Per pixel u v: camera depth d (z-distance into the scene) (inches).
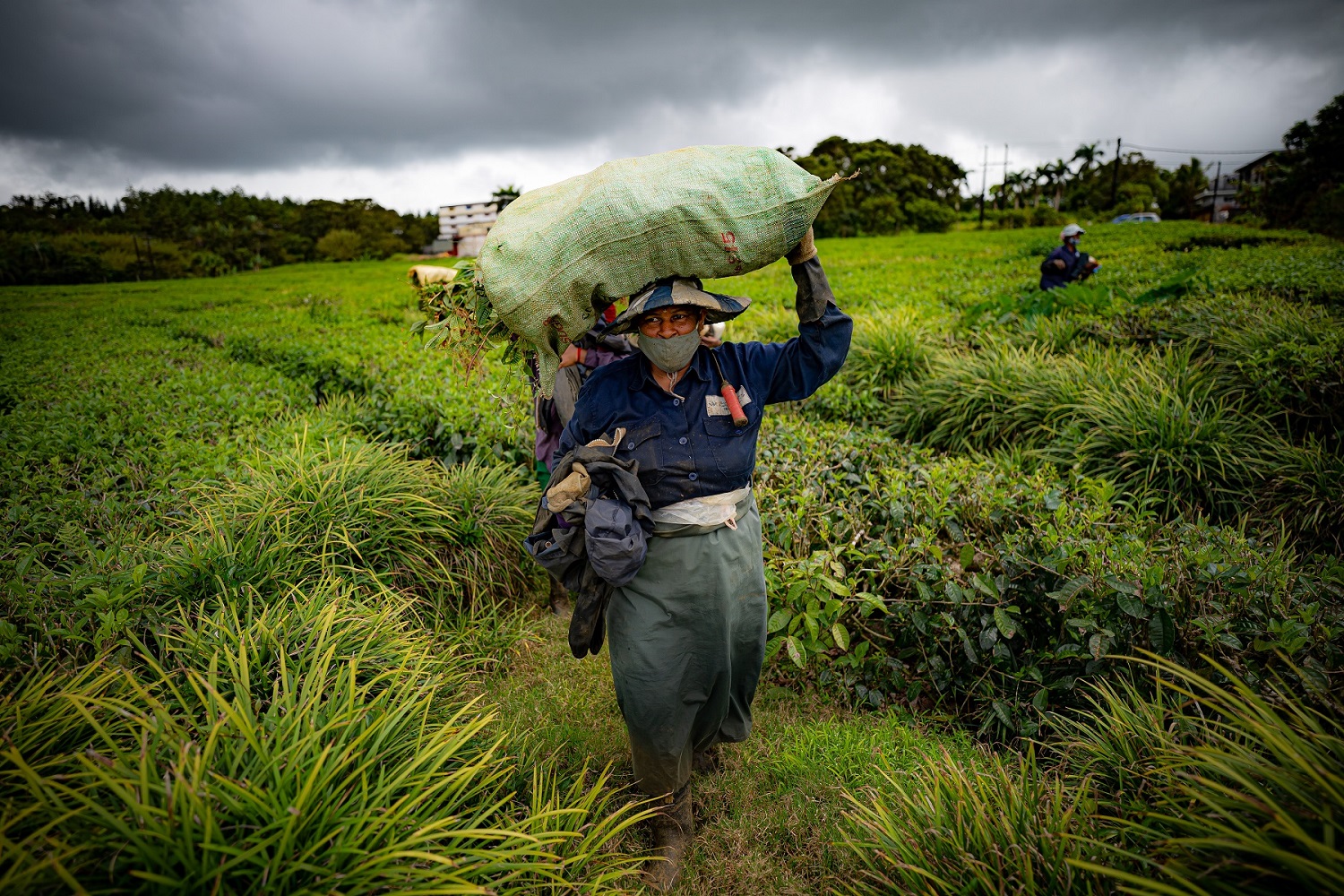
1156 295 307.7
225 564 119.7
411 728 86.4
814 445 182.7
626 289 80.8
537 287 79.1
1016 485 151.9
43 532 146.3
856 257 981.2
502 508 163.8
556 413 134.6
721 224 76.8
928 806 82.9
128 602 109.4
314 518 138.6
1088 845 70.9
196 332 499.2
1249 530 172.6
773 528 139.9
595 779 106.6
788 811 101.3
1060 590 113.7
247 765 70.6
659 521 85.0
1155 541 130.1
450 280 89.0
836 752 109.7
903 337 271.0
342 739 73.4
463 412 204.2
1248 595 108.2
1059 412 213.5
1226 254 564.4
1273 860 56.4
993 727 115.6
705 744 98.3
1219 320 242.2
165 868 57.6
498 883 68.8
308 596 118.6
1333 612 110.3
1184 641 108.3
